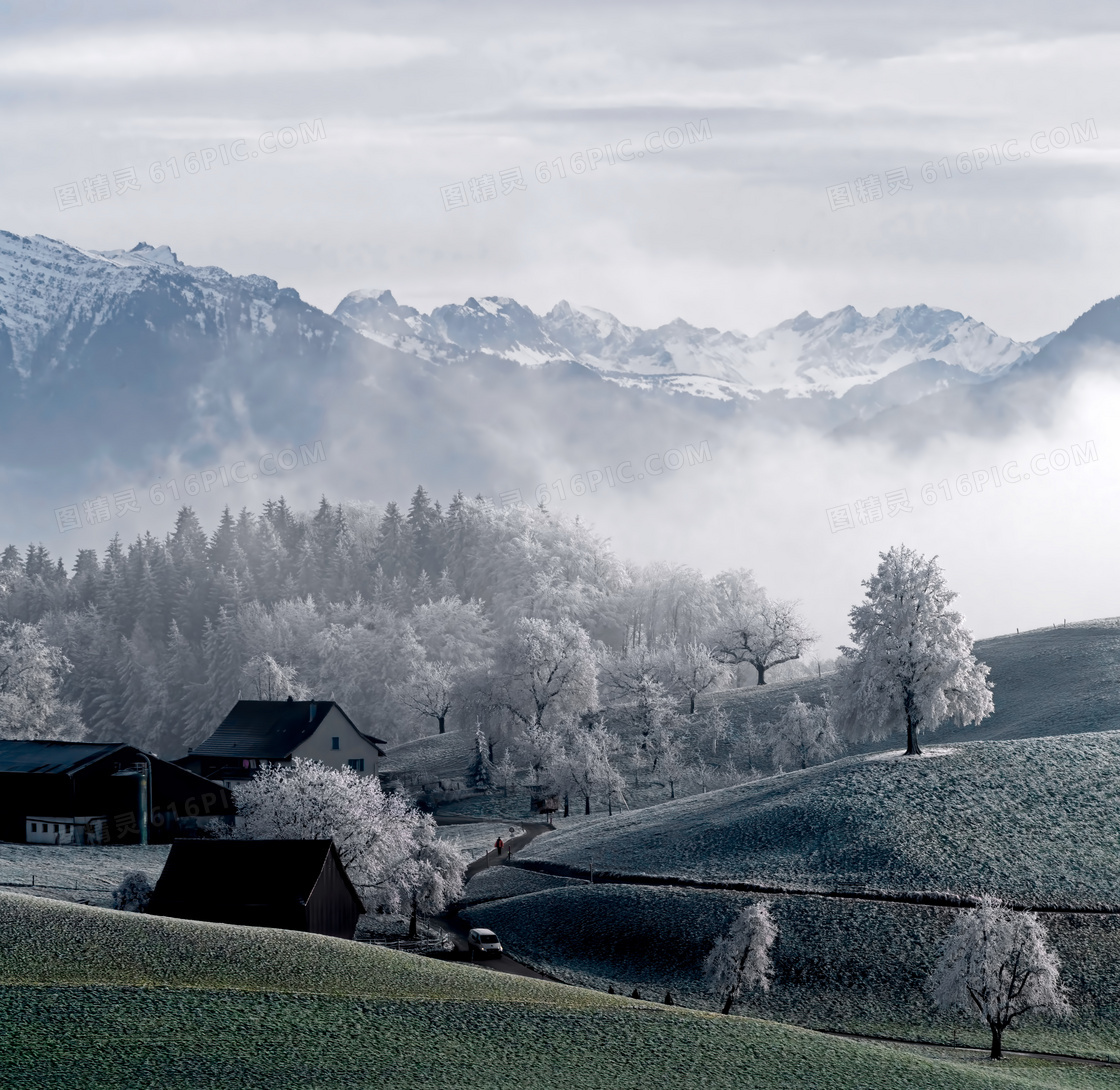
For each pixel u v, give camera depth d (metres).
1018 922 56.75
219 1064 38.19
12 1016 41.12
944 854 75.12
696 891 75.62
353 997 46.16
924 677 91.44
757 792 94.81
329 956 52.84
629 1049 43.00
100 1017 41.50
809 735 121.56
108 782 99.44
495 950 71.38
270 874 65.25
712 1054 43.31
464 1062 40.25
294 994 45.78
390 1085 37.56
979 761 87.81
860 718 93.50
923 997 62.53
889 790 84.56
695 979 66.81
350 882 68.25
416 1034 42.56
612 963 70.19
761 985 64.81
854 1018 61.22
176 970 48.66
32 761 102.19
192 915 64.19
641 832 92.19
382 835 77.38
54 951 49.31
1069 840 75.88
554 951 72.81
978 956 56.34
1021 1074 50.88
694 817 92.44
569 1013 46.47
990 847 75.56
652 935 71.56
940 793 83.06
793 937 68.56
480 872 92.31
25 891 74.69
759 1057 43.50
